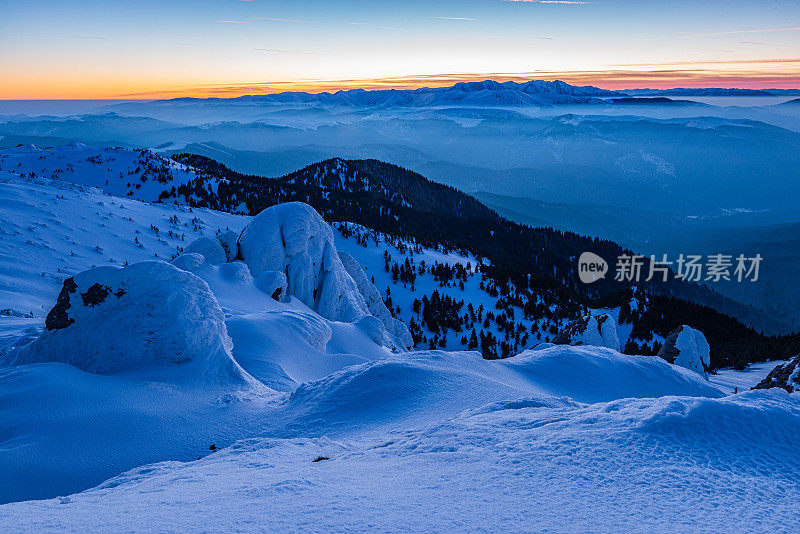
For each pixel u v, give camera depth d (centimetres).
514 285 14788
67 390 2069
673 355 5656
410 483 903
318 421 1880
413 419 1798
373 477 962
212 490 918
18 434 1762
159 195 19588
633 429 1084
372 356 4278
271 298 5334
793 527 704
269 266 5903
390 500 804
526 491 829
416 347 10450
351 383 2142
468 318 11919
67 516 783
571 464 941
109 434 1794
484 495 812
